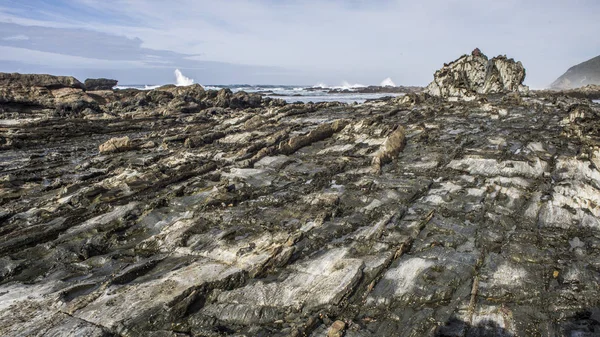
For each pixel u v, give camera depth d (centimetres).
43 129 3025
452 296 865
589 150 1716
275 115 3512
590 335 751
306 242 1084
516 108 3256
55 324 760
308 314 798
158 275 934
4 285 927
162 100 5397
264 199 1434
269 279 929
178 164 1827
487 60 4597
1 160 2184
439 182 1573
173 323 788
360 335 743
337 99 8062
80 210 1367
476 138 2220
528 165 1645
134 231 1237
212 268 952
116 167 1942
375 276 923
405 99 3888
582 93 7606
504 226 1196
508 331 760
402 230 1167
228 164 1911
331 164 1852
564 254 1040
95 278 945
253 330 759
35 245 1177
